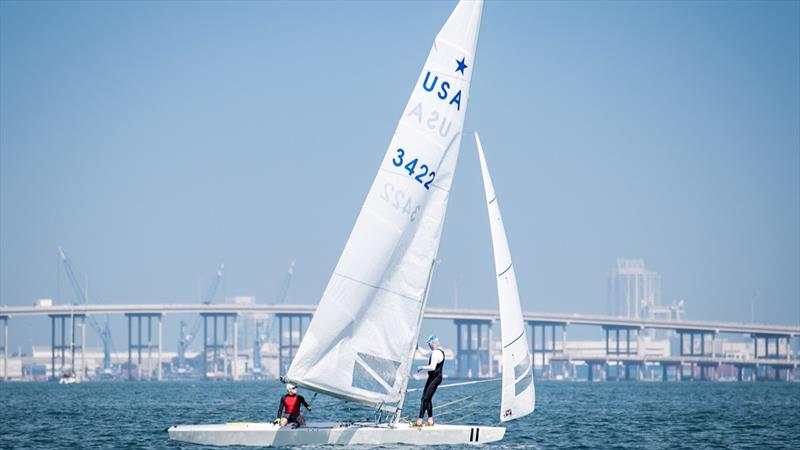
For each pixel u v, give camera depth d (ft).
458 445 398.83
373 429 391.04
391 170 390.63
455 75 391.04
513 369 426.92
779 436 523.70
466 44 391.04
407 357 394.73
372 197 391.65
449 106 391.04
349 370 393.70
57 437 506.48
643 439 498.28
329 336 393.70
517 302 432.66
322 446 387.96
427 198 392.06
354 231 392.68
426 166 390.63
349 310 392.47
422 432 394.32
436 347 400.26
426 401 399.44
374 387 394.73
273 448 388.98
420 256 392.68
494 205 436.35
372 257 391.04
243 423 407.64
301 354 394.73
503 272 431.43
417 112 390.42
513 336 428.97
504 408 424.46
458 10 390.63
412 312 393.09
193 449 388.37
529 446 444.55
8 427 589.73
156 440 483.51
